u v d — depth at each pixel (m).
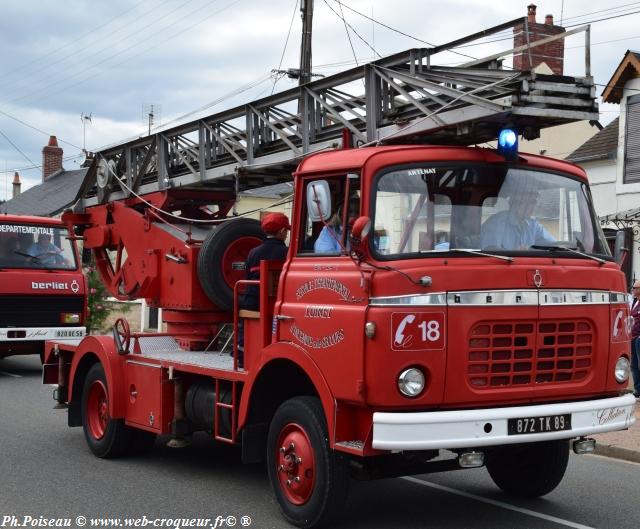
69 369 9.57
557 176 6.25
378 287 5.35
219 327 8.54
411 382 5.23
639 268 17.19
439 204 5.74
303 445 5.91
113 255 11.12
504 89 6.00
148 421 7.71
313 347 5.79
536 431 5.44
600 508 6.77
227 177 9.14
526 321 5.55
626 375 6.13
